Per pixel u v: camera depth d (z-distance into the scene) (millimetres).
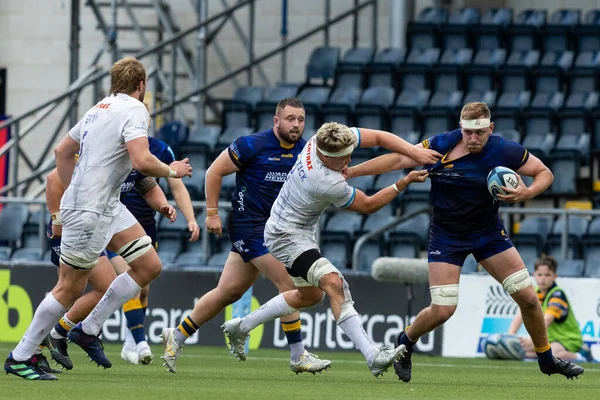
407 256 51312
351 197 24359
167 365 28219
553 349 39562
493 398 22266
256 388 23750
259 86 66938
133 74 24438
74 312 28281
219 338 43938
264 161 27734
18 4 73438
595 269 49562
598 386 27312
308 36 67375
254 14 73500
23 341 24484
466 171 25703
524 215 55969
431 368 34812
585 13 74250
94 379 25625
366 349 24375
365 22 73375
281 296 27312
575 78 64812
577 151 57281
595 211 45438
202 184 57125
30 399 19844
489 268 26406
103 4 67688
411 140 59250
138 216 32156
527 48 68750
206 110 71625
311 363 28406
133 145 23641
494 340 40375
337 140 23672
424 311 26469
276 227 25156
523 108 62219
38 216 55781
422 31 69125
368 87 66125
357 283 43312
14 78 73250
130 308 31656
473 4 75438
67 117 64625
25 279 45125
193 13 73812
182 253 52250
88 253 23938
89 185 23719
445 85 65375
